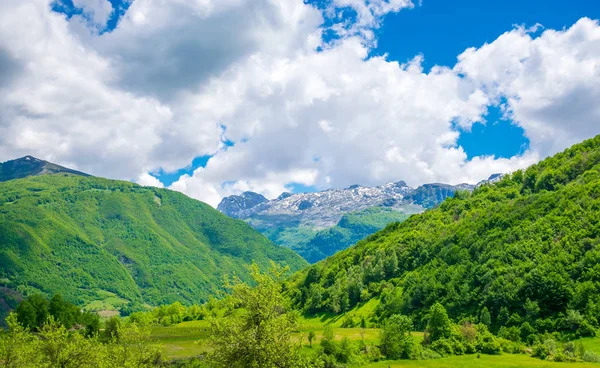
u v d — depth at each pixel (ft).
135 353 216.95
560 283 463.42
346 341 387.96
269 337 138.51
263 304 143.43
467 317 519.60
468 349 410.11
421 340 449.48
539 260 526.16
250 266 149.69
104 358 208.33
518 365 346.74
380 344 412.57
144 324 228.22
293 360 142.41
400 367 353.92
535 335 427.33
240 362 137.69
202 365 311.47
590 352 358.84
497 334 452.35
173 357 366.02
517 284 499.51
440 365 357.20
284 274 153.07
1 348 192.44
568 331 421.59
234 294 145.79
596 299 433.89
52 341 204.33
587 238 516.32
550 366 339.16
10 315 205.67
